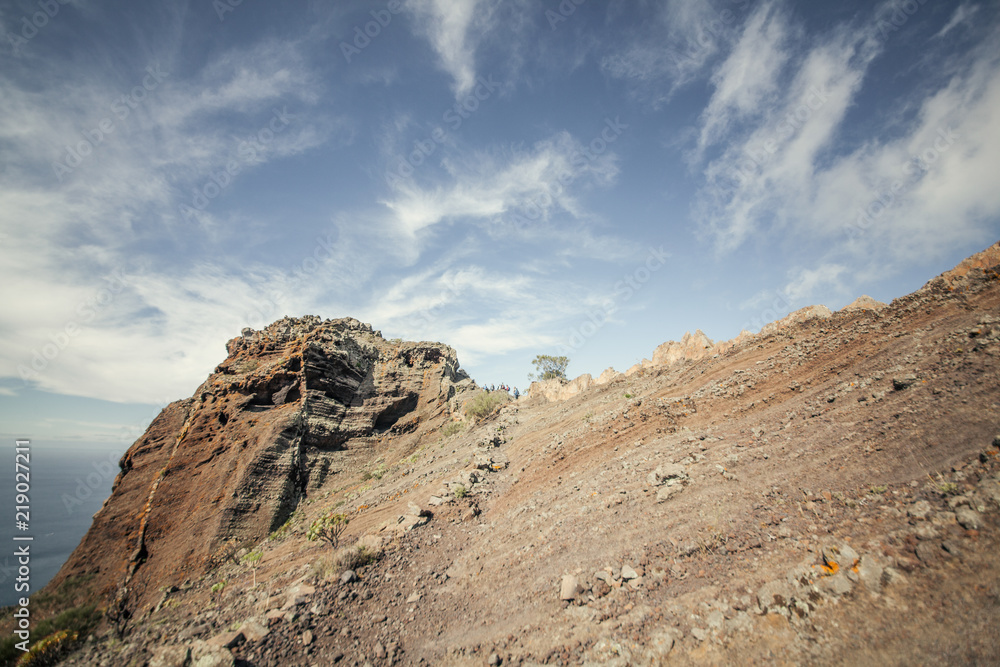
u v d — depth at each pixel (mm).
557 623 8062
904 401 10945
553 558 10828
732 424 16125
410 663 8141
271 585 14227
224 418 37188
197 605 14602
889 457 8852
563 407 37250
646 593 7875
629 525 10836
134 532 29219
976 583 5055
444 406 47469
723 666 5609
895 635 4965
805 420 13242
